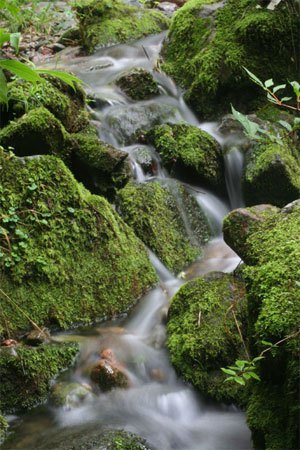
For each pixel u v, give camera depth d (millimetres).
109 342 3654
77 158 4770
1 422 2971
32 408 3162
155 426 3055
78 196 4133
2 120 4824
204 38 6707
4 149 4234
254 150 5320
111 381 3293
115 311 3977
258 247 3088
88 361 3471
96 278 4004
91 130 5312
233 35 6324
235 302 3521
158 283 4316
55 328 3736
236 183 5410
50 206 3992
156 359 3516
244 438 2934
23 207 3891
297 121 2508
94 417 3100
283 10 6215
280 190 5035
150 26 8375
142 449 2836
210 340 3336
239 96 6172
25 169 3984
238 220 3596
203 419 3135
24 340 3557
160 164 5309
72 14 8422
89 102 5820
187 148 5305
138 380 3381
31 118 4461
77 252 4008
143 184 4871
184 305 3693
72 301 3855
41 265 3801
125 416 3119
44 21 8617
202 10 6992
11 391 3154
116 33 7984
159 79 6602
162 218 4738
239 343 3309
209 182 5301
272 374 2609
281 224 3203
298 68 6176
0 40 1850
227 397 3139
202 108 6234
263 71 6105
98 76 6793
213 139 5484
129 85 6246
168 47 7145
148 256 4418
